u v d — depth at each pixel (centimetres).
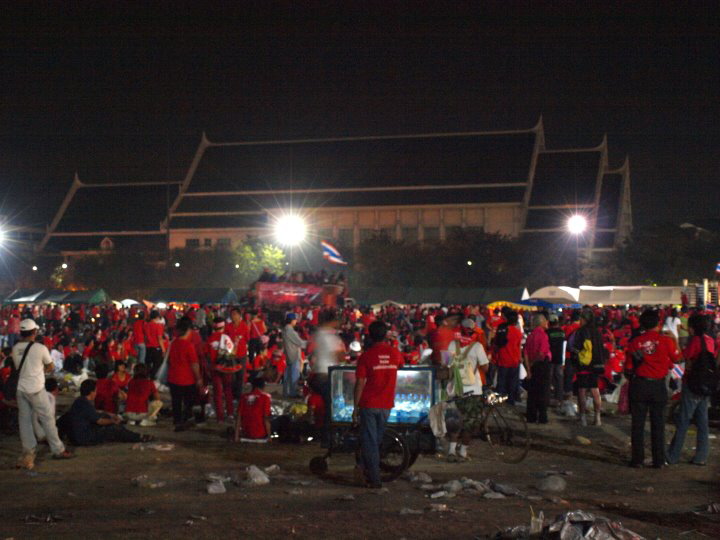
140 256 12438
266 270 5344
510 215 14288
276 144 16112
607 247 13488
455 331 1234
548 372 1518
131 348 2361
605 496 927
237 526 777
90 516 827
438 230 14600
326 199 15012
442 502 887
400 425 1088
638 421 1106
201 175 15750
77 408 1273
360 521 797
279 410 1617
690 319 1132
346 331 2914
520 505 872
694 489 967
